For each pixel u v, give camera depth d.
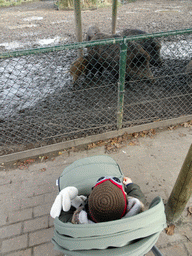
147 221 1.05
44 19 14.62
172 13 14.66
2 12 18.41
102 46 5.48
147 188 2.79
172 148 3.42
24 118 4.42
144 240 1.10
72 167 1.97
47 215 2.55
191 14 14.03
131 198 1.20
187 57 6.47
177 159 3.22
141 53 5.16
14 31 11.82
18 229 2.42
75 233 1.02
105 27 11.59
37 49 2.34
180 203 2.09
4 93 5.38
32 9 19.48
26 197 2.78
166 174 2.99
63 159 3.34
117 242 1.02
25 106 4.87
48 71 6.36
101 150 3.46
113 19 7.20
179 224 2.34
